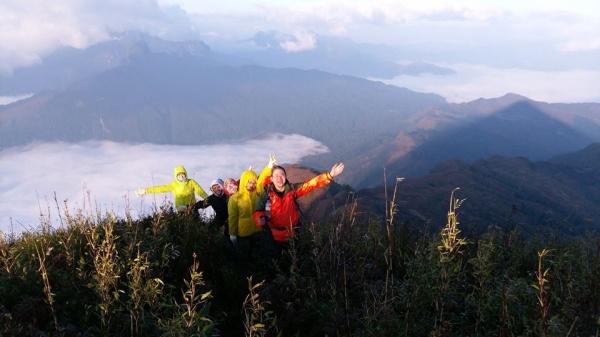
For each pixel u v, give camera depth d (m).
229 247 7.78
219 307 6.01
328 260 6.51
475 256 6.65
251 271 6.96
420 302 5.14
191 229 7.61
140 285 4.97
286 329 5.39
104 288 4.86
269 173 7.68
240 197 7.74
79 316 5.27
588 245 6.96
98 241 6.53
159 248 6.49
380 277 6.58
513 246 7.49
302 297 5.89
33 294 5.47
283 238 7.18
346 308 5.23
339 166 7.43
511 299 4.93
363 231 7.73
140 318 4.89
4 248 6.14
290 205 7.27
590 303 4.91
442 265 5.08
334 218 7.63
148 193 10.10
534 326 4.52
